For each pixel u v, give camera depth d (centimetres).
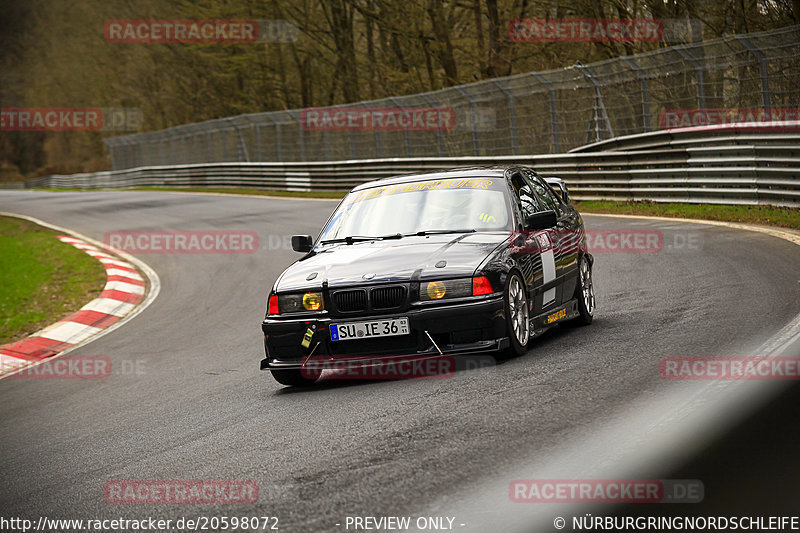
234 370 2336
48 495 1354
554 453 1198
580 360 1788
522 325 1938
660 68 5584
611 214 5150
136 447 1595
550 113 6506
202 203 9025
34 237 6700
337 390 1852
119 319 3619
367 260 1911
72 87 18000
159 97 16150
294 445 1416
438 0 9794
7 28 18950
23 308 3853
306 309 1862
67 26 17075
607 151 5844
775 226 3878
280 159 10575
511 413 1420
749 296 2359
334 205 7356
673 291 2636
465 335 1794
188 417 1800
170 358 2653
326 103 13125
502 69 9200
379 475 1189
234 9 12100
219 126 11894
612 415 1350
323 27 12075
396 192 2217
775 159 4322
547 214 1998
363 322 1809
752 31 6925
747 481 1043
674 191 5138
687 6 7206
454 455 1234
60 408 2120
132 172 14262
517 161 6488
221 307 3547
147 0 14588
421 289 1806
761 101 4941
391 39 10950
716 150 4797
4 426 1984
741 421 1264
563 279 2214
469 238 1980
